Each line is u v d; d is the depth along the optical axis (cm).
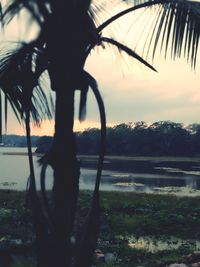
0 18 460
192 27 543
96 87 528
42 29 505
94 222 526
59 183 529
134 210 2202
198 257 1134
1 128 603
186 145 16500
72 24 520
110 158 15300
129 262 1177
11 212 1916
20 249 1262
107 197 2845
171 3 546
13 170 8444
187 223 1828
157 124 17025
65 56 530
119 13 553
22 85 590
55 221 526
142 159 15138
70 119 535
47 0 475
